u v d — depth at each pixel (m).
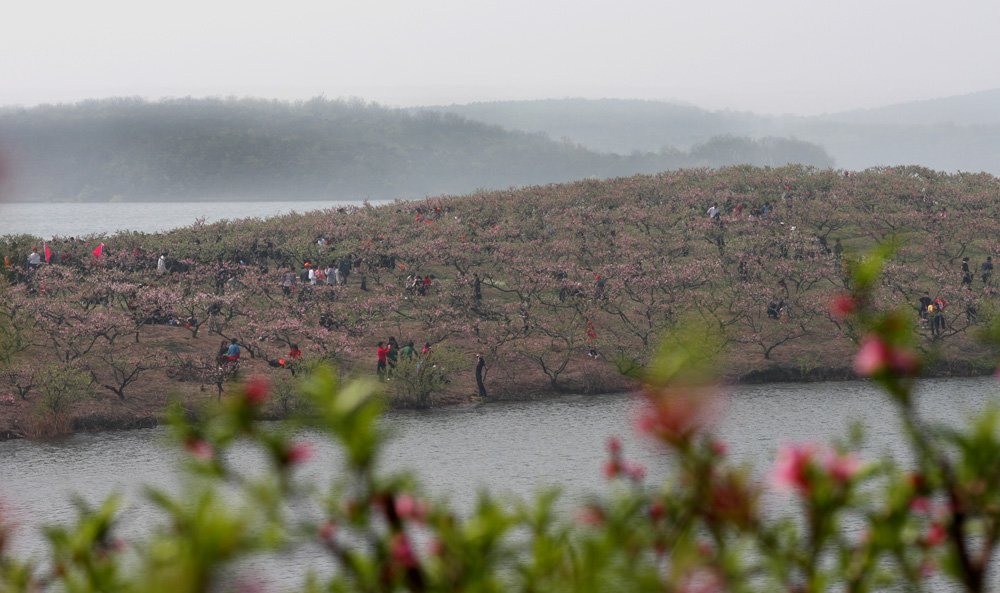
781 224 116.88
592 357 77.50
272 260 113.56
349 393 3.79
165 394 64.75
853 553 4.30
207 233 115.75
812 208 122.44
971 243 116.19
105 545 4.53
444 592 4.03
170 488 41.47
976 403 60.03
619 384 74.12
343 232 116.44
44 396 61.56
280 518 3.70
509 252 104.88
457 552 4.13
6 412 60.41
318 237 112.56
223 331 82.38
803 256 100.62
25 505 40.22
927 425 4.07
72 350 69.69
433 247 105.69
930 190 131.75
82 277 87.38
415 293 93.62
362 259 103.31
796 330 85.81
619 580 4.12
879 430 50.56
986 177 147.88
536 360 78.81
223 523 3.32
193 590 3.21
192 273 93.56
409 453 51.56
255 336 73.75
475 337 84.94
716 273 95.44
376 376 71.75
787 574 4.17
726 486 4.08
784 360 78.31
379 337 84.25
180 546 3.34
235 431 3.72
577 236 115.88
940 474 4.07
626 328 84.88
